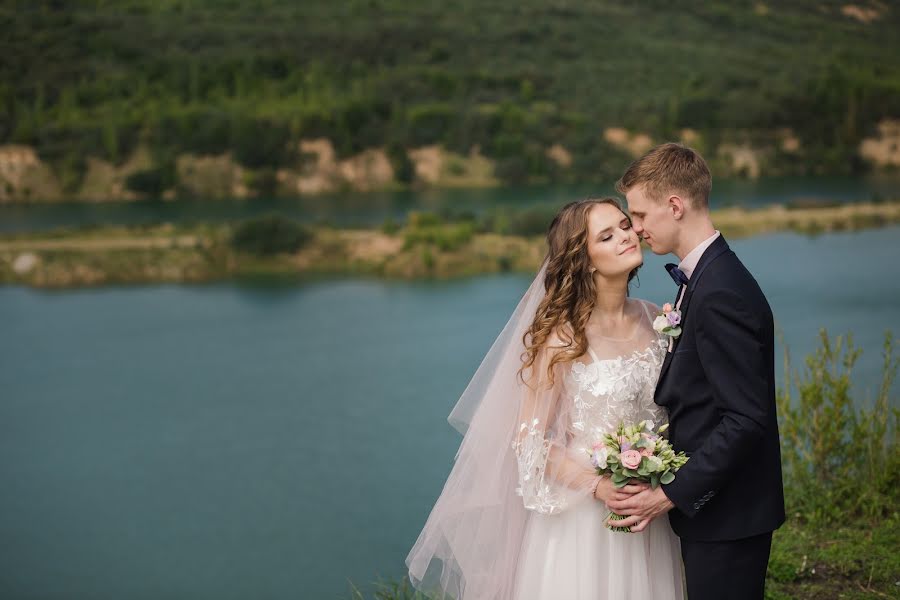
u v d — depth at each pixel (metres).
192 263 65.81
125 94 124.06
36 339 52.31
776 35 172.62
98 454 33.81
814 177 107.75
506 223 65.88
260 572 21.03
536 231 65.56
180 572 22.11
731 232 69.06
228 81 128.12
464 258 61.88
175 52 139.88
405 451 30.81
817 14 183.12
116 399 40.91
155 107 116.19
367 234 69.12
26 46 131.88
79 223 85.50
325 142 109.12
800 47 164.75
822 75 125.62
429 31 149.12
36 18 139.50
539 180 107.25
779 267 55.12
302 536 23.08
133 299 60.66
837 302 44.56
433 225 67.38
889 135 114.62
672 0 176.38
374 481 27.56
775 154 110.88
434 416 34.88
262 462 30.64
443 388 38.50
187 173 104.88
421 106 118.06
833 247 62.09
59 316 57.19
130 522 26.50
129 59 135.88
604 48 152.00
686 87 128.50
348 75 133.88
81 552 24.53
